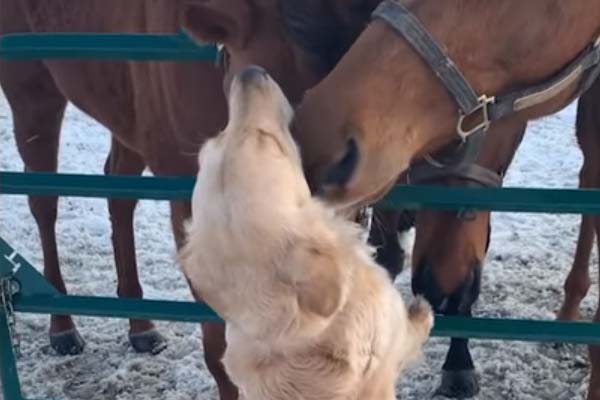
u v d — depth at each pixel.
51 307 2.72
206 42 2.40
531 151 6.08
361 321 1.62
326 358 1.62
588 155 3.30
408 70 2.04
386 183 2.05
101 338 4.33
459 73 2.08
